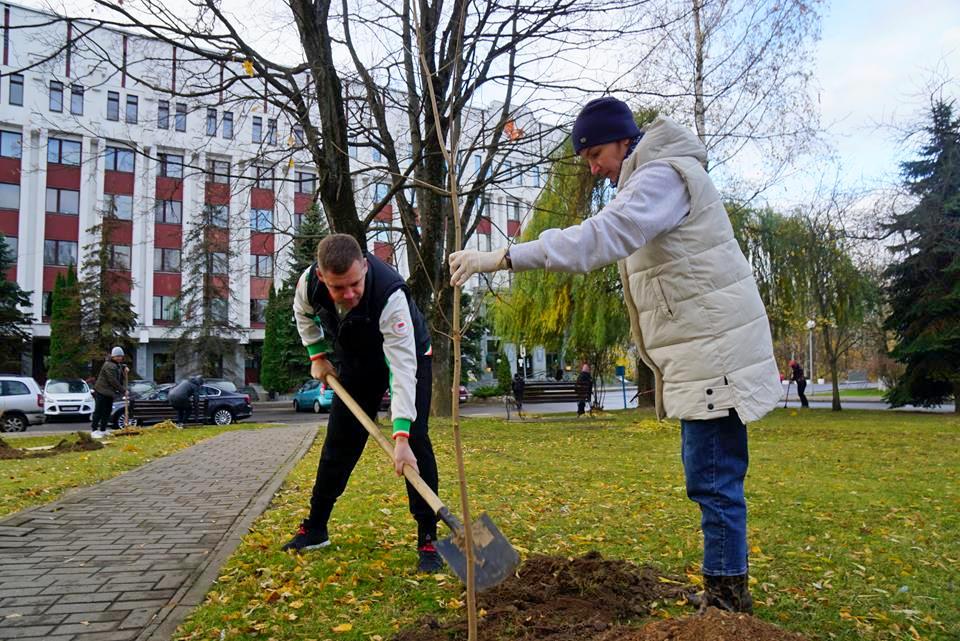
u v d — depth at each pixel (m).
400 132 18.02
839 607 2.86
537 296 20.91
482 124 11.96
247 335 40.12
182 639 2.56
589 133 2.65
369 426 3.12
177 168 36.09
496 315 24.56
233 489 5.82
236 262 36.94
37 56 11.02
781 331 22.08
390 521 4.46
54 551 3.82
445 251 13.28
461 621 2.59
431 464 3.48
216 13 10.17
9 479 6.44
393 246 13.53
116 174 35.53
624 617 2.64
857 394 40.03
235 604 2.91
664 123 2.47
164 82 14.02
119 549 3.87
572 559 3.32
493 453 9.09
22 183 34.03
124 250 36.41
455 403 2.11
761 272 21.30
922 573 3.34
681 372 2.50
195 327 35.41
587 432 12.92
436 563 3.42
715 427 2.51
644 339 2.68
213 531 4.30
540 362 47.38
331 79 11.23
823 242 21.23
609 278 19.66
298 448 9.26
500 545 2.42
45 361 36.75
